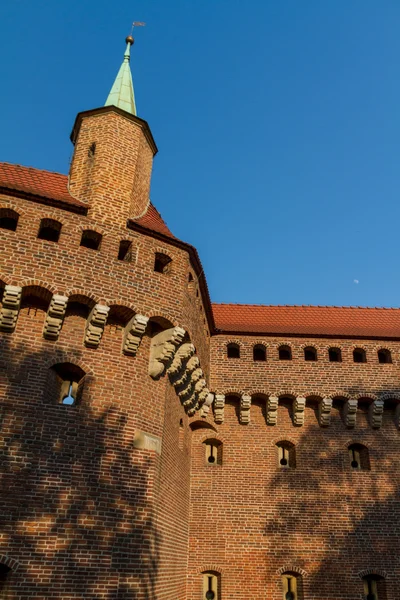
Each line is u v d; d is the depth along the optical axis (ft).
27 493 44.06
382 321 86.94
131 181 61.62
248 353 78.28
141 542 47.42
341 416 77.71
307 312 88.63
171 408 60.44
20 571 41.45
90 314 51.70
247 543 69.62
